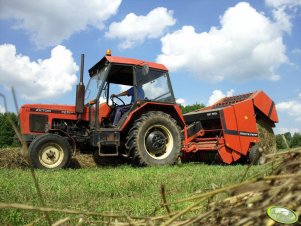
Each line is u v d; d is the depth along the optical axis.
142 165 9.03
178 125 10.05
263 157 1.58
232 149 10.26
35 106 9.24
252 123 10.66
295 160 1.46
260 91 11.16
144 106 9.47
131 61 9.41
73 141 9.23
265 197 1.32
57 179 5.84
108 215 1.54
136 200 4.16
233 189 1.31
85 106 9.54
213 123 10.83
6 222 2.82
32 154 8.43
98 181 5.53
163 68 9.77
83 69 9.27
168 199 4.07
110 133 8.94
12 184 4.92
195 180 5.48
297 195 1.26
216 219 1.38
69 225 2.58
